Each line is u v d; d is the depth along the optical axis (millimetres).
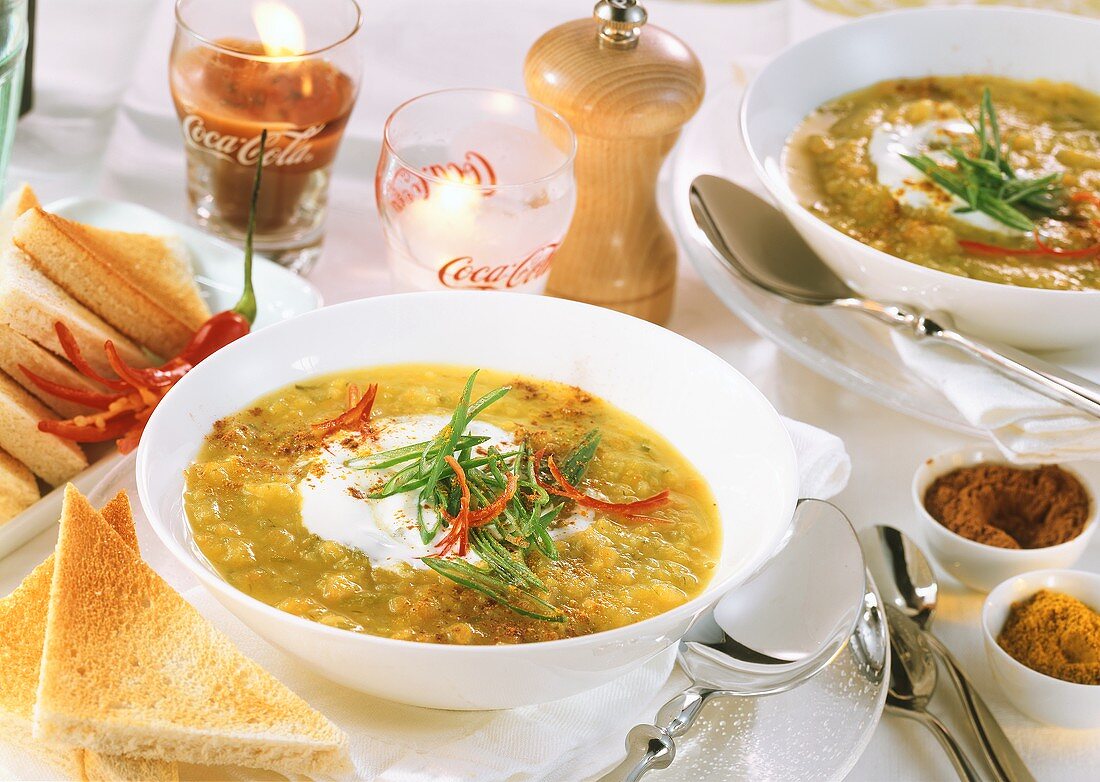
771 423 730
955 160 899
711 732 710
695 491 745
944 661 749
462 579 694
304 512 715
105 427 785
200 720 673
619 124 833
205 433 731
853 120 932
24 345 791
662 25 1055
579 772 698
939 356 829
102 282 817
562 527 722
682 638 730
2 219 842
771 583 743
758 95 915
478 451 734
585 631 694
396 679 677
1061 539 783
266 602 696
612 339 768
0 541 745
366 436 739
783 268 871
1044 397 809
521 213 821
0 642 696
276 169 869
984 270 850
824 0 1090
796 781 696
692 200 877
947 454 808
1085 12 1096
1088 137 935
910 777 727
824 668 729
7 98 818
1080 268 855
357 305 762
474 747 693
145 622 693
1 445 771
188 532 708
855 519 806
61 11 1022
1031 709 739
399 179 824
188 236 866
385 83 1008
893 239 867
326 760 677
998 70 961
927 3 1094
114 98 980
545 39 851
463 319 771
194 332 834
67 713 660
